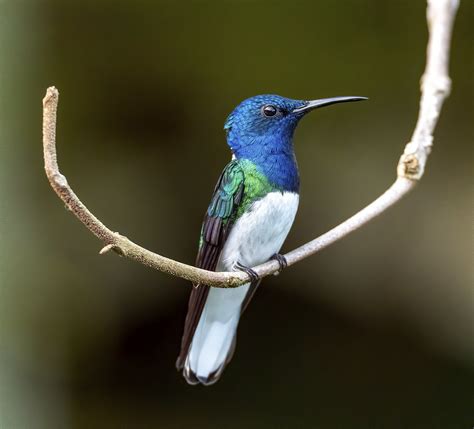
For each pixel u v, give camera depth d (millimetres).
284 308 11984
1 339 10508
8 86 11148
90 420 10922
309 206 11523
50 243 11086
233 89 11539
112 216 11336
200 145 11594
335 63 11484
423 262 11391
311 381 11750
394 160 11438
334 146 11562
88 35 11367
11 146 11133
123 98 11516
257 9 11258
